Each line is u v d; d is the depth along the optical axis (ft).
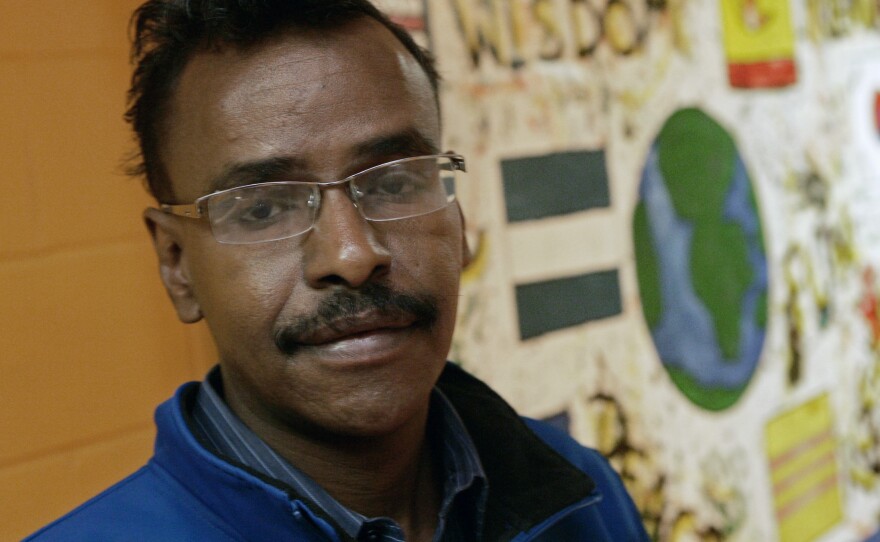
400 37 3.09
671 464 7.80
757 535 8.55
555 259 6.97
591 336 7.22
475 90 6.49
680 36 8.04
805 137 9.32
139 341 5.16
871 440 10.05
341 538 2.63
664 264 7.79
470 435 3.34
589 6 7.30
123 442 5.10
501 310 6.61
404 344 2.71
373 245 2.63
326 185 2.64
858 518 9.79
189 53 2.81
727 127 8.43
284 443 2.92
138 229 5.17
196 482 2.77
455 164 3.02
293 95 2.65
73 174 4.93
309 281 2.64
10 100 4.72
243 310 2.70
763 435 8.68
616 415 7.38
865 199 10.07
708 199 8.21
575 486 3.22
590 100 7.27
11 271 4.73
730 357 8.37
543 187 6.90
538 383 6.82
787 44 9.14
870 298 10.11
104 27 5.05
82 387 4.95
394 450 2.97
